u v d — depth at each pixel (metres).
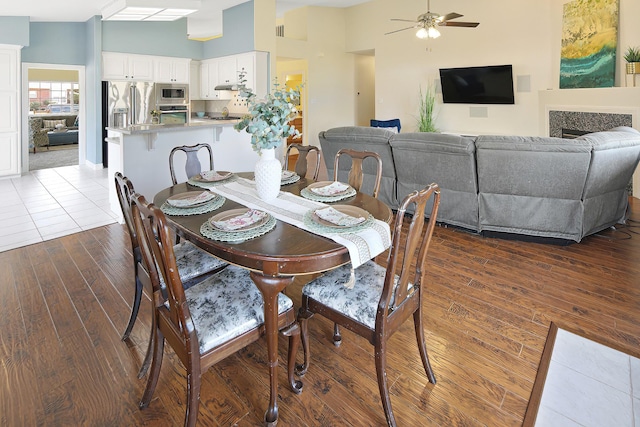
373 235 1.67
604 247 3.41
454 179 3.68
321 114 9.03
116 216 4.33
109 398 1.72
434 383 1.82
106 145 7.29
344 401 1.72
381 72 8.51
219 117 8.17
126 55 7.20
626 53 4.80
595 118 5.01
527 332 2.20
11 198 5.09
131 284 2.78
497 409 1.66
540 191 3.35
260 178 2.13
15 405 1.67
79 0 5.32
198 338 1.42
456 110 7.48
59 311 2.41
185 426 1.44
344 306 1.64
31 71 10.56
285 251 1.50
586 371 1.87
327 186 2.44
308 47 8.56
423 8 7.60
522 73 6.48
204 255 2.12
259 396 1.75
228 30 7.16
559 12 5.83
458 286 2.74
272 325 1.51
